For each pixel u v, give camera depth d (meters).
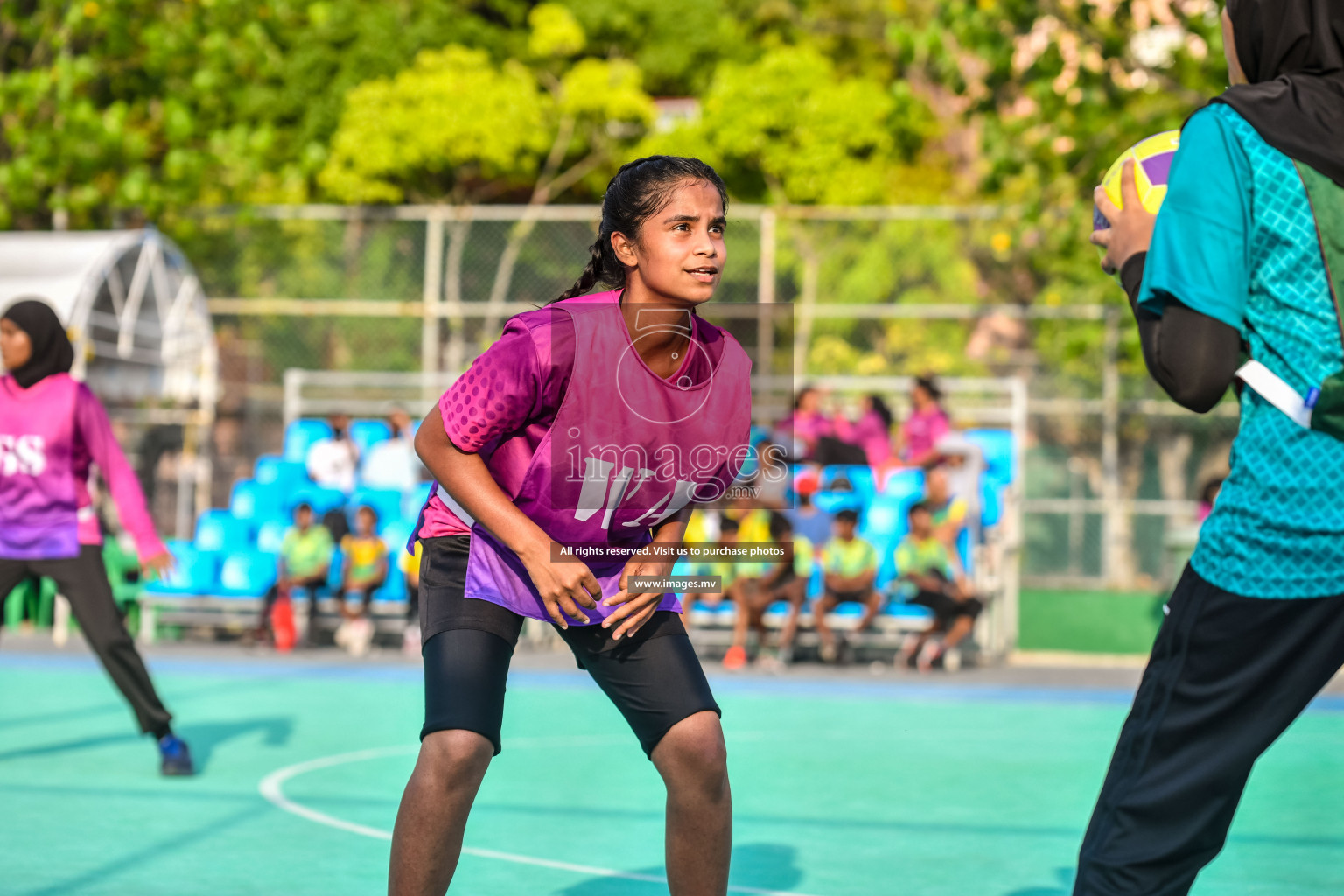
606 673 7.07
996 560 30.25
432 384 32.94
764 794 14.88
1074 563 31.70
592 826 12.98
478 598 7.01
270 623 30.16
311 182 45.16
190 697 22.84
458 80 42.25
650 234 6.80
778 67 41.50
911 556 28.25
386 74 46.34
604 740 18.80
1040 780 15.84
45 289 31.02
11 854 11.52
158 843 12.03
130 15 38.09
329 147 45.81
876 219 32.41
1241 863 11.75
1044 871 11.33
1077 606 31.25
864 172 41.81
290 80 46.22
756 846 12.21
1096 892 6.05
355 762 16.44
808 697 24.06
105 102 40.22
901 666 28.45
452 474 6.81
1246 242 5.87
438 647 6.95
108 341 33.53
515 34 52.47
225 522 31.83
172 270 34.34
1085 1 29.36
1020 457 31.02
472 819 13.31
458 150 41.88
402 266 34.06
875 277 33.94
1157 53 30.42
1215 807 5.97
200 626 32.81
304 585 30.00
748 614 28.16
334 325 34.56
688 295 6.80
